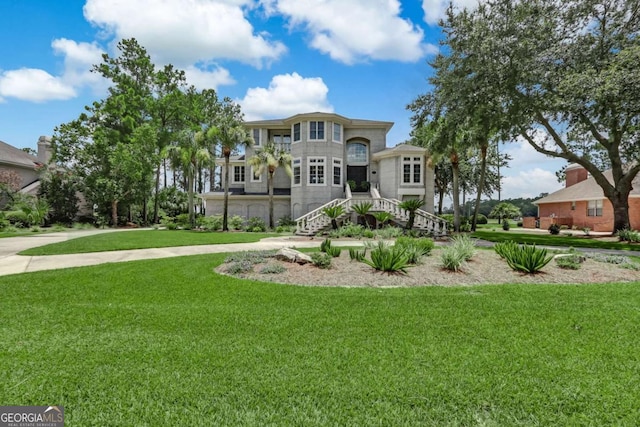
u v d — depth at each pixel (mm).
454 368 3359
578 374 3232
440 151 23406
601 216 28188
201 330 4461
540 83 18109
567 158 21375
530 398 2830
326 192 28125
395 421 2543
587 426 2469
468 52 18906
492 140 28375
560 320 4828
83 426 2482
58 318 4945
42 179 32344
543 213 36531
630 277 8312
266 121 30938
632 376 3189
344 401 2797
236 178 33438
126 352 3742
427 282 7699
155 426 2477
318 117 28047
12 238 18844
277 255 9969
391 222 24047
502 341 4059
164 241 16828
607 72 14891
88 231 25500
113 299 6129
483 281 7848
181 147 29281
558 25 18094
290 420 2551
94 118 35250
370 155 30406
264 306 5633
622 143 19906
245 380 3131
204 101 43656
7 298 6125
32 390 2959
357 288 7062
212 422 2523
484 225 40688
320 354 3697
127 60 38469
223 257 11172
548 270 8836
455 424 2504
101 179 30969
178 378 3168
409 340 4098
